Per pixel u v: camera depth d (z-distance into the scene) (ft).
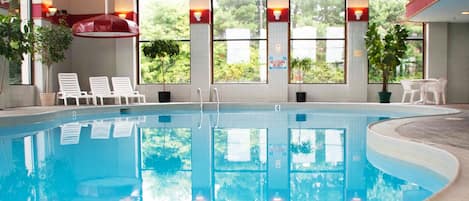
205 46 47.50
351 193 12.11
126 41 48.47
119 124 30.09
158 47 45.70
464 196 8.45
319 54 48.19
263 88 47.83
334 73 48.14
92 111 37.60
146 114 38.24
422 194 11.94
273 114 37.73
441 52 46.26
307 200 11.46
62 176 14.26
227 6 48.70
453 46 46.60
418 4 38.65
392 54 43.80
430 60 46.44
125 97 46.55
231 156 17.85
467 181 9.71
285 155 17.99
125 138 23.13
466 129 20.08
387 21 48.24
